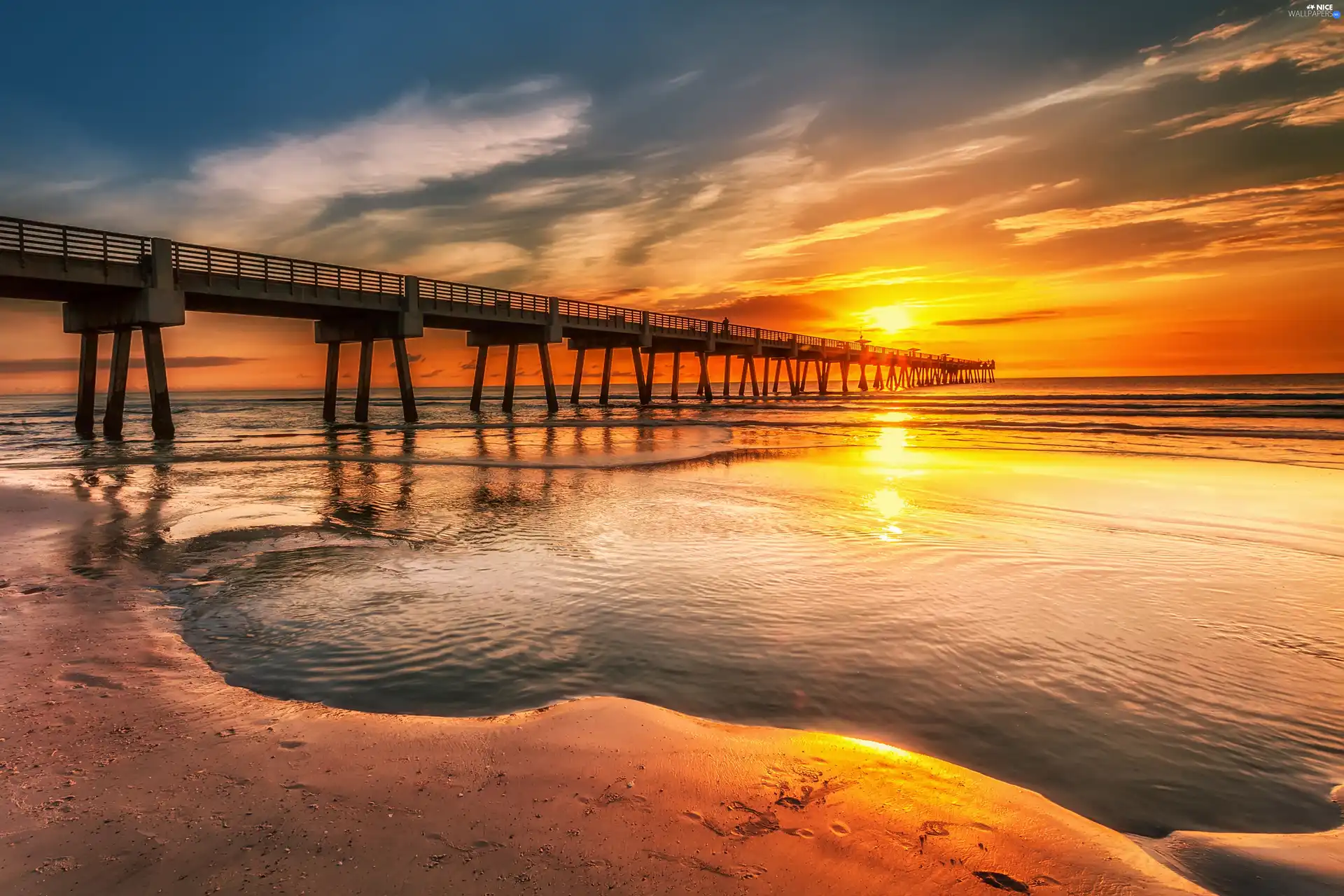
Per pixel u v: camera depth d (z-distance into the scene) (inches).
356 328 1184.2
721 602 215.3
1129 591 225.5
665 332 1915.6
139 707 134.6
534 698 146.0
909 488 467.2
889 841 90.1
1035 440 858.1
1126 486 466.0
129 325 819.4
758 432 1049.5
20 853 83.0
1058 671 159.9
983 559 270.5
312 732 123.5
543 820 93.7
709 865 83.5
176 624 193.8
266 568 258.4
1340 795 108.0
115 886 77.0
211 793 100.0
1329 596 217.6
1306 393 2094.0
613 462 631.8
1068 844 90.8
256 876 79.4
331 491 462.0
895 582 237.6
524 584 237.1
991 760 119.3
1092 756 120.7
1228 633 185.0
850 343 3356.3
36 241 689.6
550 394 1568.7
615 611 206.7
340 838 88.2
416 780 105.3
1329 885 83.3
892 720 135.0
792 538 309.7
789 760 115.0
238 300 929.5
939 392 3747.5
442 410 2101.4
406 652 173.9
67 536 313.4
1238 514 366.3
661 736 122.9
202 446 818.8
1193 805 105.3
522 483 503.2
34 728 122.7
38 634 181.9
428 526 340.5
